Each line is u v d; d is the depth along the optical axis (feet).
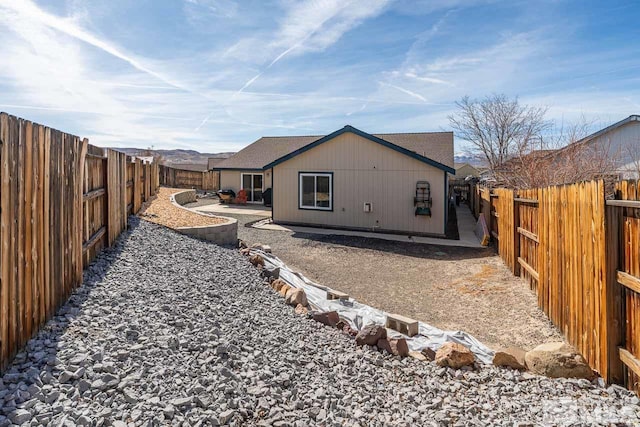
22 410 6.47
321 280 23.81
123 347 9.28
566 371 10.74
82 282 13.03
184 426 7.07
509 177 49.65
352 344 13.03
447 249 33.17
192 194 67.05
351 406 8.84
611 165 43.39
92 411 6.91
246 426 7.50
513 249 24.20
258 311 14.76
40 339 8.82
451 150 55.36
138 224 25.11
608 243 10.32
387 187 41.57
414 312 18.34
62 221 11.03
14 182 8.02
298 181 46.01
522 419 8.60
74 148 12.25
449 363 11.55
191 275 17.11
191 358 9.65
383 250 32.55
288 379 9.56
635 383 9.50
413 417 8.52
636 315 9.41
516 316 17.30
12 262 7.86
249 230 41.68
